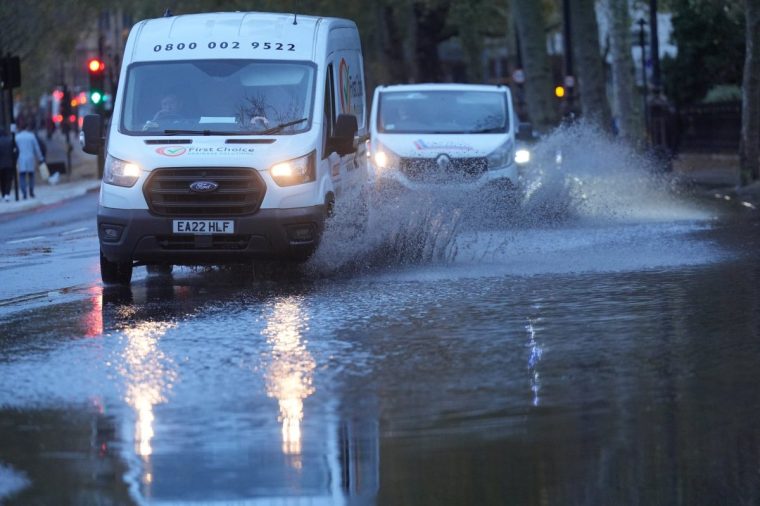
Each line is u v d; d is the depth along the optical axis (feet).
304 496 32.63
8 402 45.42
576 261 91.04
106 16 615.57
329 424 40.81
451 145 133.39
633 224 126.72
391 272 87.81
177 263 88.02
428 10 367.66
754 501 31.89
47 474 35.17
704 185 199.41
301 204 86.94
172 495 32.86
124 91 92.43
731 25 318.04
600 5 431.02
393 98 141.18
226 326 63.46
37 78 401.08
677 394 44.42
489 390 45.83
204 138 87.81
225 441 38.70
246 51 94.07
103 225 86.84
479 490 32.86
